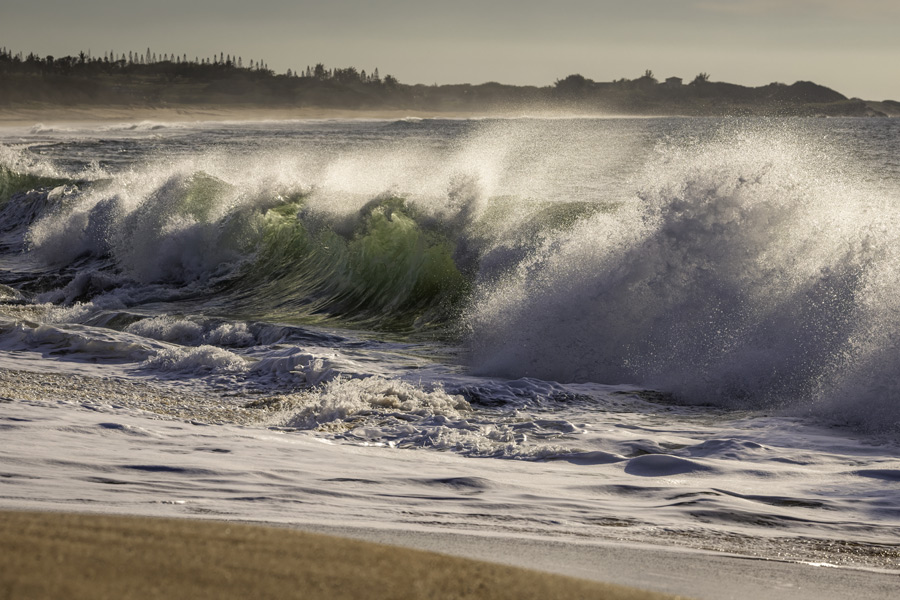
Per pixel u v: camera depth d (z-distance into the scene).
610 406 36.97
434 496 19.80
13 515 11.57
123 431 25.64
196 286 74.00
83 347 48.16
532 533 16.64
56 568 8.65
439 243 66.12
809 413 33.66
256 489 19.17
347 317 62.66
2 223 105.12
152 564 9.15
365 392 36.12
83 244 86.56
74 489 17.70
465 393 38.22
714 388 38.41
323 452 24.80
